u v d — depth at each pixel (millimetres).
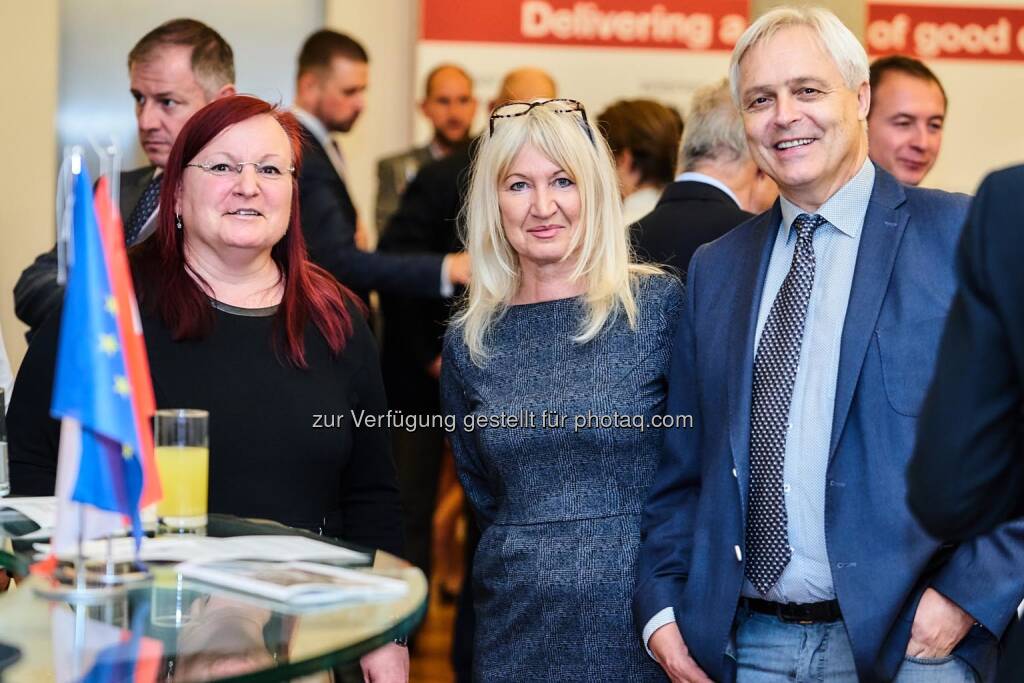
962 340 1336
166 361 2174
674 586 2068
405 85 6012
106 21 5566
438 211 4277
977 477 1316
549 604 2146
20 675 1249
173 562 1563
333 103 4387
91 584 1481
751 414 1985
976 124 5707
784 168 1980
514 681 2168
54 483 2176
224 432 2158
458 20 5660
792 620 1952
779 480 1937
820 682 1937
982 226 1342
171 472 1739
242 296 2256
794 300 1985
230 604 1430
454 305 2506
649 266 2330
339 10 5883
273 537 1736
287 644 1308
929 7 5648
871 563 1856
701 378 2082
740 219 2684
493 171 2273
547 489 2195
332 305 2330
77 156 1474
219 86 3027
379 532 2365
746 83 2025
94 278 1458
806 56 1972
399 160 5574
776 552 1937
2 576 1986
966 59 5684
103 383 1448
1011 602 1808
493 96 5688
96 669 1254
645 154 3480
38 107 5297
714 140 2738
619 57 5691
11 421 2188
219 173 2174
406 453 4363
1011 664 1419
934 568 1896
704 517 2020
